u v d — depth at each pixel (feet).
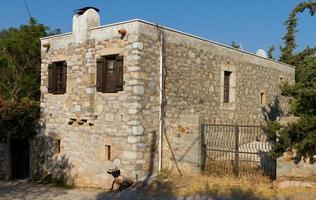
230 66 51.08
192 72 44.42
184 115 40.78
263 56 63.16
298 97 29.96
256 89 57.36
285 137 30.01
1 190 42.29
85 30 42.32
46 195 38.68
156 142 39.65
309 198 27.89
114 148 39.42
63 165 45.06
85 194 38.24
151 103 39.11
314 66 29.73
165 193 33.45
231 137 46.21
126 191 35.53
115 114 39.45
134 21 37.88
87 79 41.93
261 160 39.52
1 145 53.01
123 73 38.81
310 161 30.73
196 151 39.24
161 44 39.99
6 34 75.31
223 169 39.06
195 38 44.88
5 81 64.18
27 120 49.11
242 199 29.78
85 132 42.57
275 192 30.37
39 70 65.82
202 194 31.96
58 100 45.91
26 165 51.72
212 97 47.55
